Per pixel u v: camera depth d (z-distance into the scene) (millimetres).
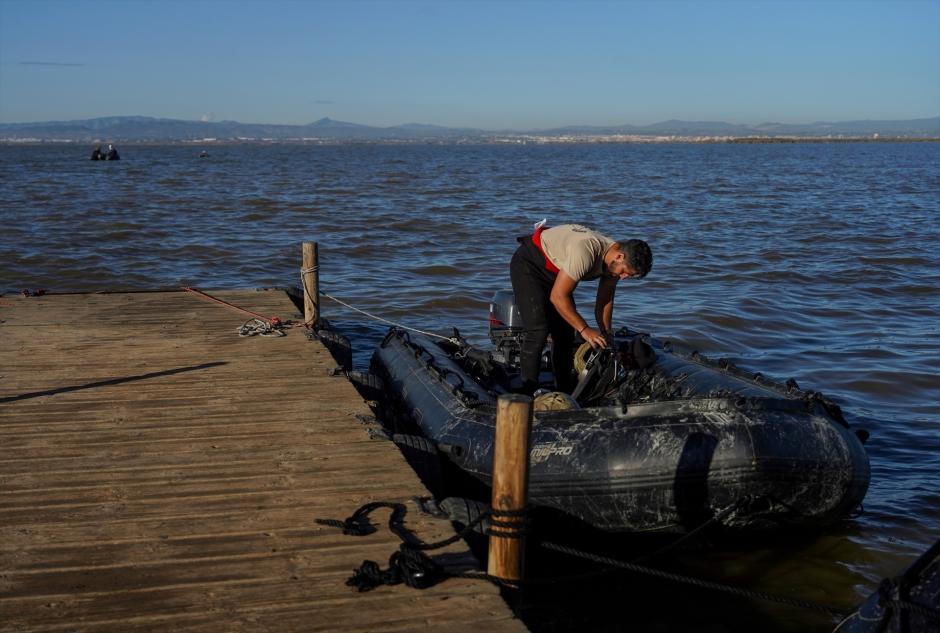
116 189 39594
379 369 7875
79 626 3312
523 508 3773
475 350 7426
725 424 5137
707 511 5102
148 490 4617
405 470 4949
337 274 16281
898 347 10906
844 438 5262
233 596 3564
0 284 14883
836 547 5586
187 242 19969
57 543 3990
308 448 5281
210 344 8094
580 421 5320
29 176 53219
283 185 44219
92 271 16203
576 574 5258
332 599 3562
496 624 3410
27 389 6480
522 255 6305
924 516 6051
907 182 50219
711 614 4793
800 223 25797
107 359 7445
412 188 42719
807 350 10820
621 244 5867
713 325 12125
